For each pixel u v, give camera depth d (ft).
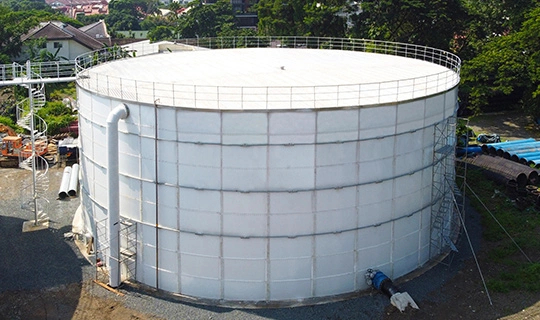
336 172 94.58
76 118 211.20
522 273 106.93
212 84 109.29
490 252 115.96
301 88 105.91
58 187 153.89
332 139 93.15
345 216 96.89
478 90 218.59
